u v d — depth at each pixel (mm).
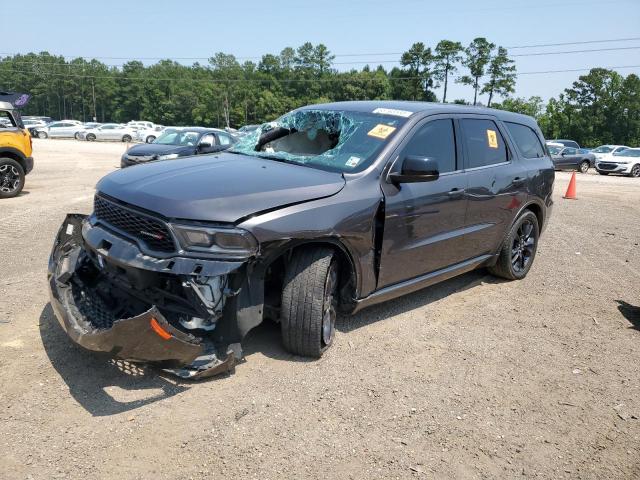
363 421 3158
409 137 4328
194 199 3219
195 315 3211
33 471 2564
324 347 3852
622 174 26656
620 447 3105
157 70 138625
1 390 3203
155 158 12336
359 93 105562
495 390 3641
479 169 5074
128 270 3252
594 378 3906
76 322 3326
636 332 4820
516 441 3090
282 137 4766
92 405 3121
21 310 4383
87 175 15617
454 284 5918
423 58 101812
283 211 3371
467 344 4336
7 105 10602
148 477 2590
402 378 3693
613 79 75625
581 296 5746
